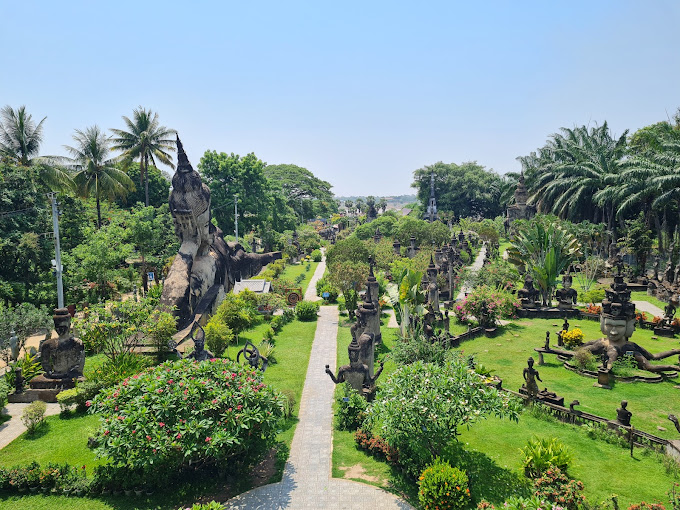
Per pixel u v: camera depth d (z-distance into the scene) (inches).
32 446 665.6
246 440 563.8
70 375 850.1
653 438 618.8
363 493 553.6
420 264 1708.9
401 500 538.9
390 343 1167.0
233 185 2844.5
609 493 530.3
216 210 2822.3
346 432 709.3
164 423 528.7
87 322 890.1
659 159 1721.2
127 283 1541.6
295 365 1012.5
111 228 1526.8
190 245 1309.1
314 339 1220.5
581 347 965.8
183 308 1177.4
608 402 778.2
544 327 1250.6
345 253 1829.5
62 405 757.9
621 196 1872.5
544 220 2039.9
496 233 2844.5
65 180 1637.6
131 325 941.2
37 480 564.4
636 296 1546.5
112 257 1443.2
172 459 544.4
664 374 879.1
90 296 1449.3
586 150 2564.0
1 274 1305.4
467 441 650.8
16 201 1359.5
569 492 495.8
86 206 2081.7
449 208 4335.6
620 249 1959.9
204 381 568.7
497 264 1637.6
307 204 4982.8
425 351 791.1
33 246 1267.2
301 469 609.3
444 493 499.8
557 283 1635.1
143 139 2240.4
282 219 3403.1
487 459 605.0
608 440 643.5
